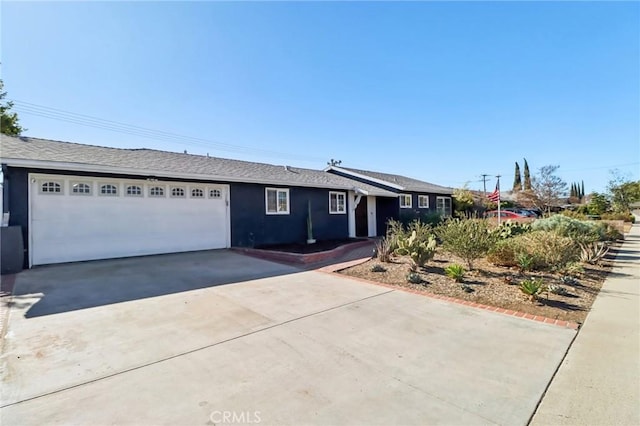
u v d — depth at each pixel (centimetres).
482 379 290
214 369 304
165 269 769
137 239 941
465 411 243
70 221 830
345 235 1574
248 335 387
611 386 276
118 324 416
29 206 771
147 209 959
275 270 784
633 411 241
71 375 289
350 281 680
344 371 303
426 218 1592
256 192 1223
